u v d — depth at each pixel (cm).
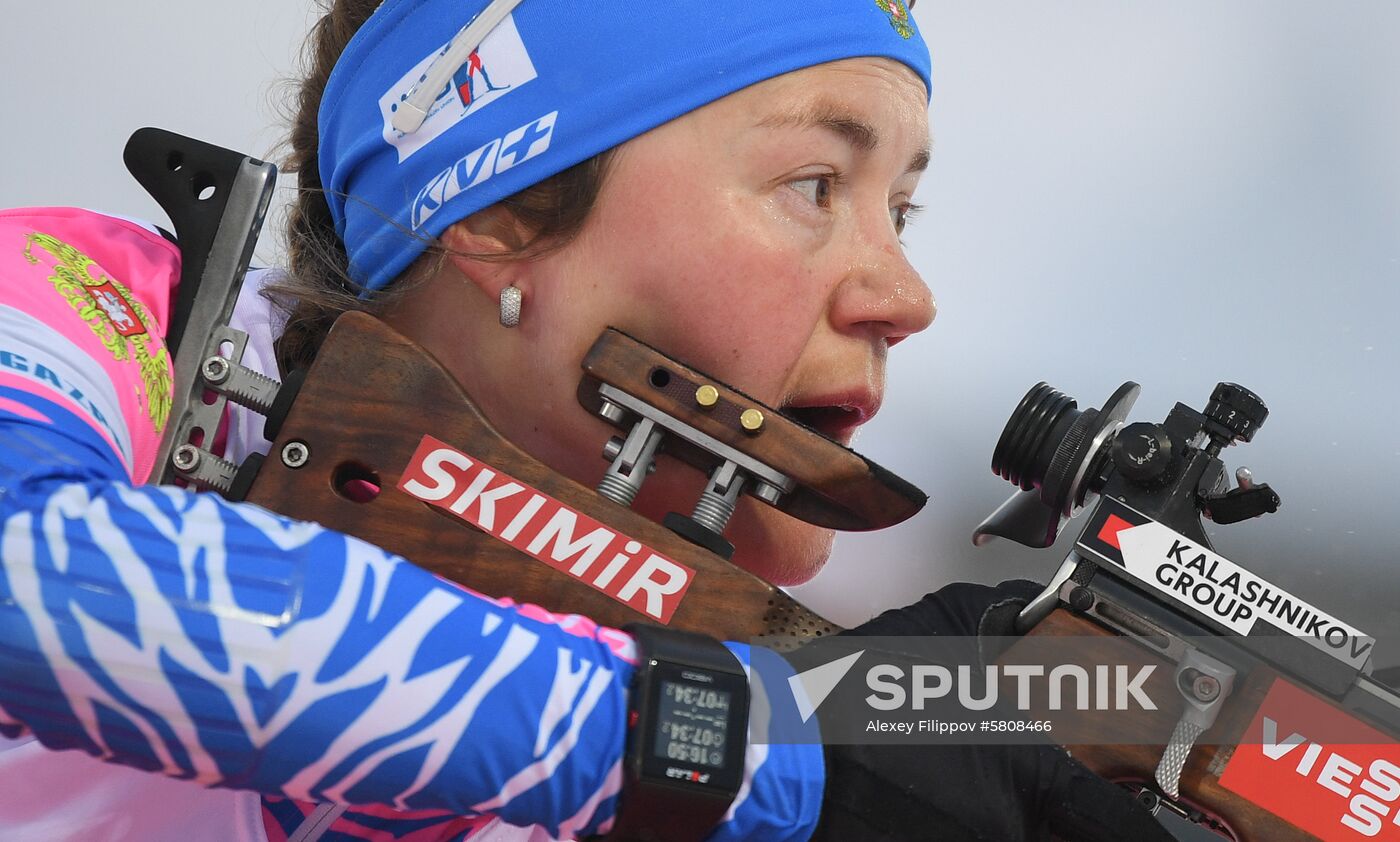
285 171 538
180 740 283
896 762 321
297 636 283
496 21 425
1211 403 403
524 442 448
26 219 404
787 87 417
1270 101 971
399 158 447
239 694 280
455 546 376
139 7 804
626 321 427
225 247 408
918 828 316
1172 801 387
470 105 432
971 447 888
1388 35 970
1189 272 933
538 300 434
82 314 362
